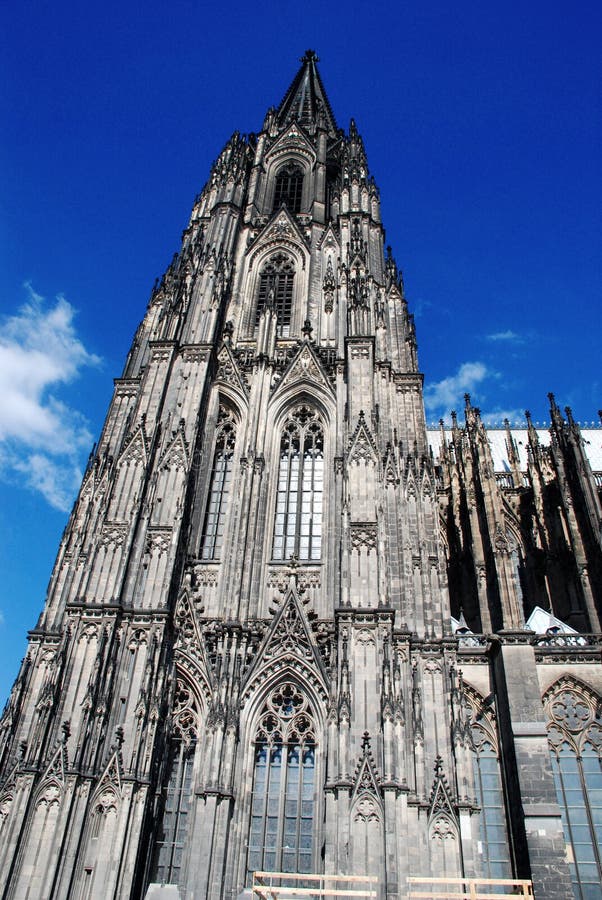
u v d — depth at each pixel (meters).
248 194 88.56
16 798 39.91
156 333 66.81
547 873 43.22
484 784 50.09
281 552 55.69
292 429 62.84
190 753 45.84
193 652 48.94
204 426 61.69
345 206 82.12
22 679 51.41
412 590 51.69
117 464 55.81
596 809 49.50
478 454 69.94
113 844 39.34
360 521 51.12
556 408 75.38
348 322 65.62
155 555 51.47
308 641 48.66
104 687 44.53
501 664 52.72
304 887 40.53
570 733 52.44
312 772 44.69
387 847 37.84
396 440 59.88
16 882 37.38
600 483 83.56
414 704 44.84
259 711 46.97
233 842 41.84
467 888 39.12
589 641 57.94
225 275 74.00
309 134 97.38
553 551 70.19
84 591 49.47
